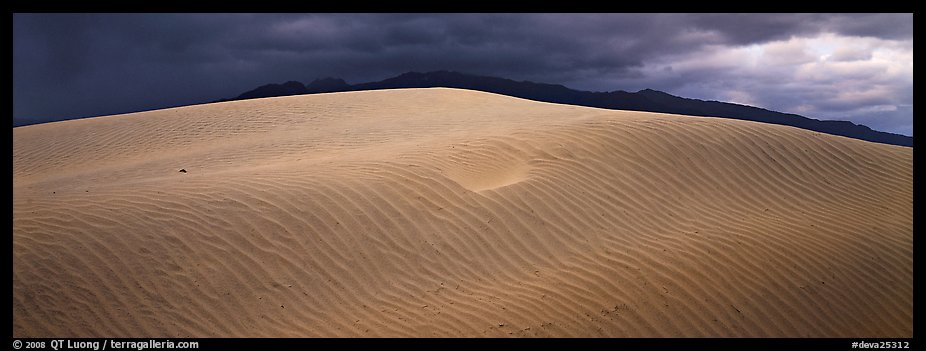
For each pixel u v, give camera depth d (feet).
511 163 37.32
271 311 24.84
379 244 28.55
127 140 64.85
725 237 30.89
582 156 37.32
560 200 32.68
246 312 24.64
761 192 36.37
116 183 36.96
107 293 24.45
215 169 43.93
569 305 25.88
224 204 29.96
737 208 34.55
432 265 27.96
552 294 26.53
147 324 23.52
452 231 29.71
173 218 28.58
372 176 33.58
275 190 31.55
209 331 23.59
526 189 33.04
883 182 39.01
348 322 24.56
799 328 25.99
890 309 27.35
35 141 67.21
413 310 25.36
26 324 22.70
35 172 55.62
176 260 26.22
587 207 32.55
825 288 27.96
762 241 30.71
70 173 51.39
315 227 28.86
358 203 30.63
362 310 25.31
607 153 37.70
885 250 30.96
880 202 36.60
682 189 35.55
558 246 29.73
